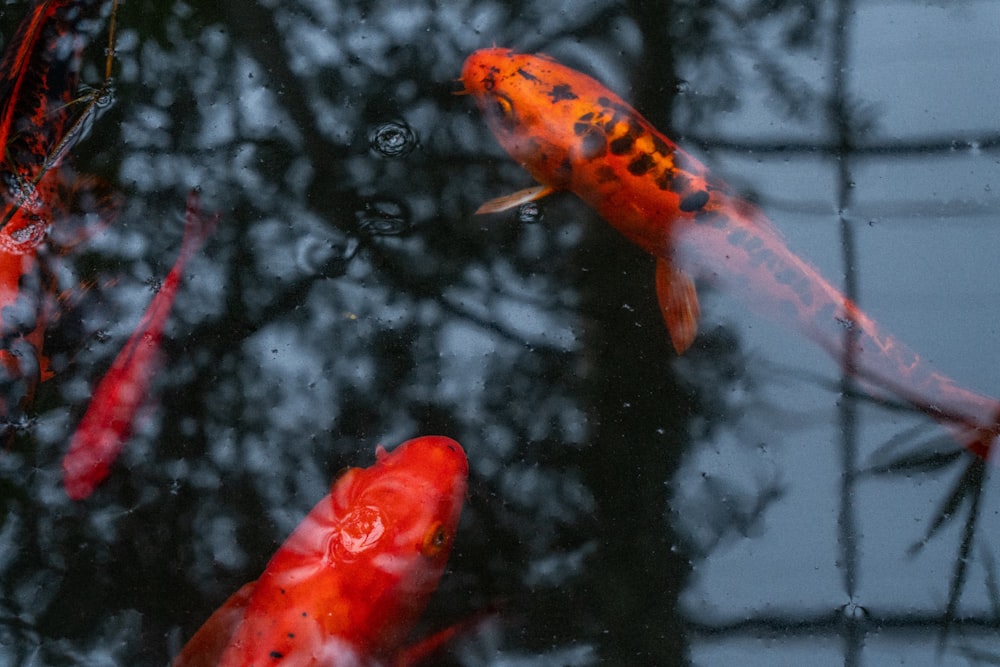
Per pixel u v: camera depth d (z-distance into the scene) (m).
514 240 2.27
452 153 2.30
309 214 2.27
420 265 2.26
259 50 2.34
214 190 2.28
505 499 2.19
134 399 2.20
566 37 2.36
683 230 2.23
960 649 2.13
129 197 2.27
